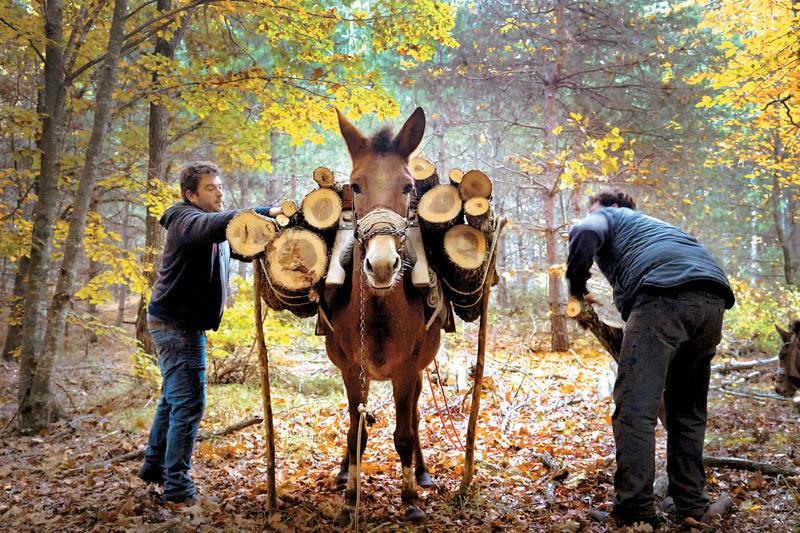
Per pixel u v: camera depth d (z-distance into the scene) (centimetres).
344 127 338
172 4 899
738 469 418
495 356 1086
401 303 324
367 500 387
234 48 883
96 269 1327
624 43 1291
